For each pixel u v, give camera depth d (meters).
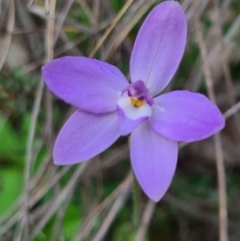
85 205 0.21
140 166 0.16
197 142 0.23
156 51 0.16
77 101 0.16
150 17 0.16
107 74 0.16
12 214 0.21
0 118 0.22
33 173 0.21
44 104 0.21
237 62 0.23
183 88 0.22
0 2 0.20
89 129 0.16
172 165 0.16
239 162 0.23
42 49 0.22
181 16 0.16
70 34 0.22
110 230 0.22
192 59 0.22
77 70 0.16
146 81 0.16
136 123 0.16
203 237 0.23
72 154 0.16
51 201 0.20
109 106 0.16
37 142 0.21
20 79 0.21
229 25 0.22
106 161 0.22
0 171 0.21
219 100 0.23
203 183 0.23
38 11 0.21
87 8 0.21
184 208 0.22
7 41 0.20
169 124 0.16
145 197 0.22
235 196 0.23
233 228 0.22
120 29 0.20
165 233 0.22
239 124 0.22
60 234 0.20
